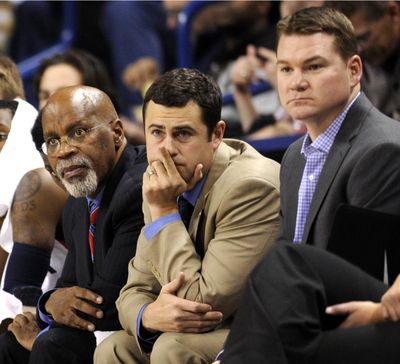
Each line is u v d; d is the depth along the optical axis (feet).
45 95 45.06
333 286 22.88
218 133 28.12
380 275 24.16
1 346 32.32
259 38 47.85
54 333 29.78
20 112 36.60
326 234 25.67
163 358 26.17
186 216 28.55
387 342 21.95
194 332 26.71
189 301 26.68
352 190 25.34
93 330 29.71
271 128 45.29
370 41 38.68
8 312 33.40
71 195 31.94
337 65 25.81
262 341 21.77
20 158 35.37
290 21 26.11
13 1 60.39
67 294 30.14
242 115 46.16
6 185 34.96
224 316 27.25
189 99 27.30
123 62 55.83
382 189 24.95
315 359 21.81
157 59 55.16
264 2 47.52
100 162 30.53
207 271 27.02
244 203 27.55
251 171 28.07
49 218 34.50
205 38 49.37
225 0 48.37
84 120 30.37
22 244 34.09
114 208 30.32
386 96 39.11
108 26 56.54
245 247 27.27
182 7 53.57
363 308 22.31
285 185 27.53
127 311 28.02
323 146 26.55
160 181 27.45
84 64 44.91
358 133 26.03
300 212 26.89
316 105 25.93
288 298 21.99
